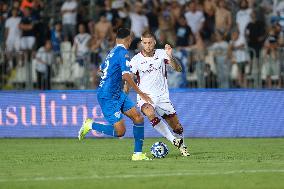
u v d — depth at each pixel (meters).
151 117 34.69
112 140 47.09
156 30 62.66
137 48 58.31
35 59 56.78
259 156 35.22
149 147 41.69
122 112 33.09
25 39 63.41
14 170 29.38
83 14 64.12
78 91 48.56
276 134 48.47
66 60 56.88
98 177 26.36
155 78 35.31
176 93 48.12
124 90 35.56
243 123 48.31
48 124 48.94
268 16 62.97
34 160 33.91
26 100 48.97
